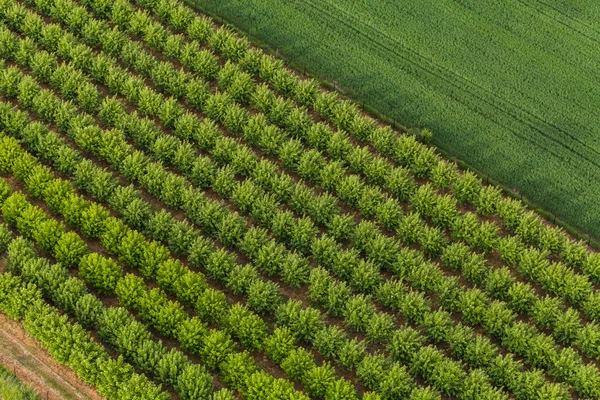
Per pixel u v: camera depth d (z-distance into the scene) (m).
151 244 55.38
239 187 59.09
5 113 61.44
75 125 61.38
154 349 51.03
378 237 57.19
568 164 63.19
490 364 52.44
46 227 55.44
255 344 52.19
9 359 52.06
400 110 66.06
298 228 57.41
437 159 61.69
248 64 66.50
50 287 53.09
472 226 58.25
